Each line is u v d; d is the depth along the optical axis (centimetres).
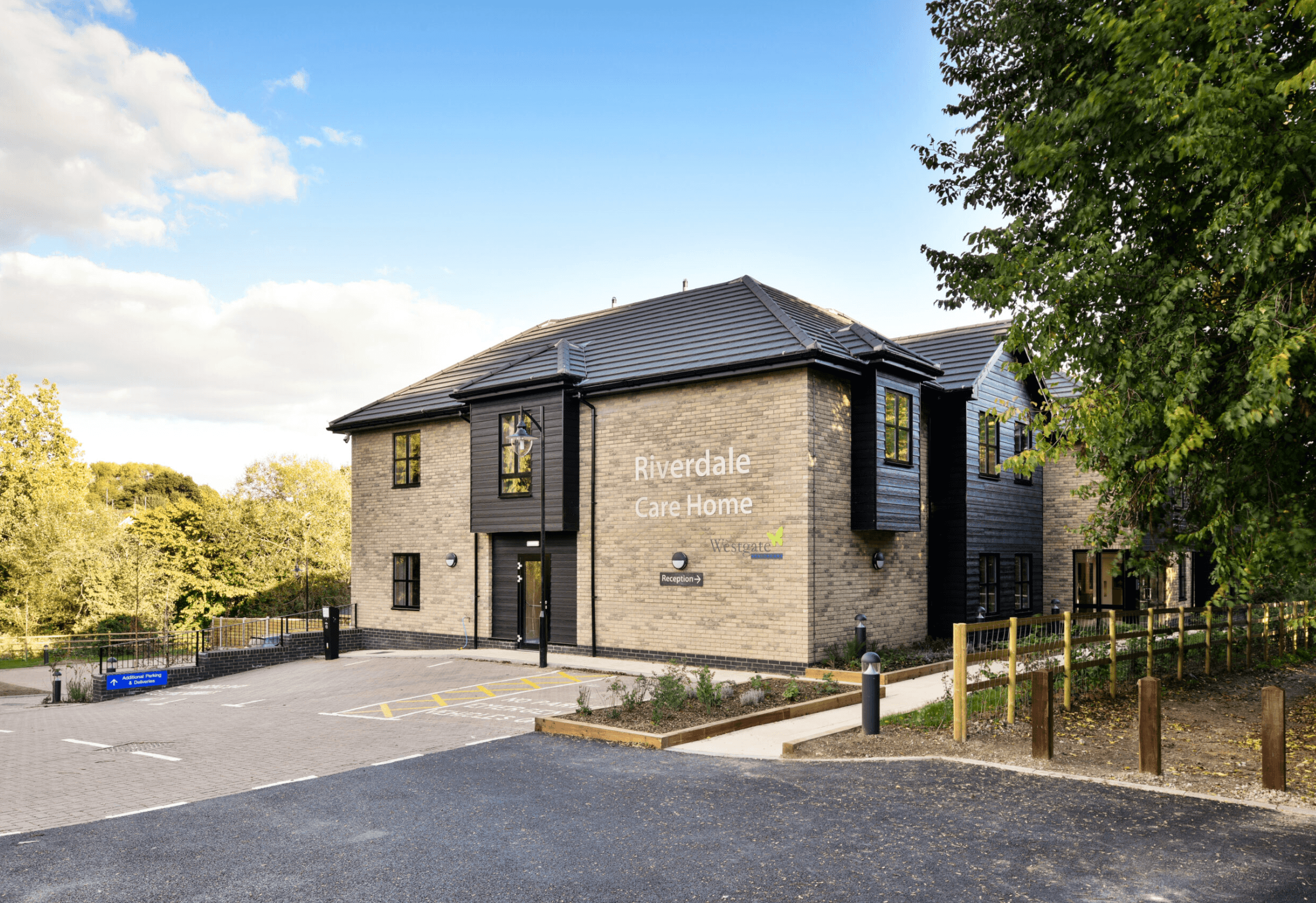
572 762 884
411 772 854
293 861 598
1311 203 676
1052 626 2061
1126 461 851
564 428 1809
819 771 823
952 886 535
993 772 802
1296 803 696
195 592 3741
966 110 1317
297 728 1130
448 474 2125
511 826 671
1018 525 2100
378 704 1316
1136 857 581
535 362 1952
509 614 1980
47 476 4438
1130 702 1151
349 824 681
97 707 1596
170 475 8250
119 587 3450
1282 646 1631
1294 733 990
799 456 1520
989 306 1013
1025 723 1009
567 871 571
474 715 1187
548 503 1822
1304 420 728
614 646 1756
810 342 1530
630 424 1756
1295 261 691
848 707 1198
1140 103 735
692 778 808
